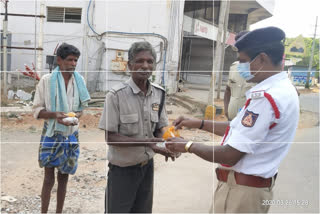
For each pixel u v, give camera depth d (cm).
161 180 195
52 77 142
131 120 115
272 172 95
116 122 114
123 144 114
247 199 97
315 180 196
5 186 193
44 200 154
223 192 105
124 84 117
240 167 97
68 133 148
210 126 128
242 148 89
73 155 152
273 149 92
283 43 92
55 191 191
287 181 196
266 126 87
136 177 123
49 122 143
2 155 252
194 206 164
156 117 122
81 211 162
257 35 91
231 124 101
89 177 213
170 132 117
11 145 279
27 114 362
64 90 143
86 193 186
